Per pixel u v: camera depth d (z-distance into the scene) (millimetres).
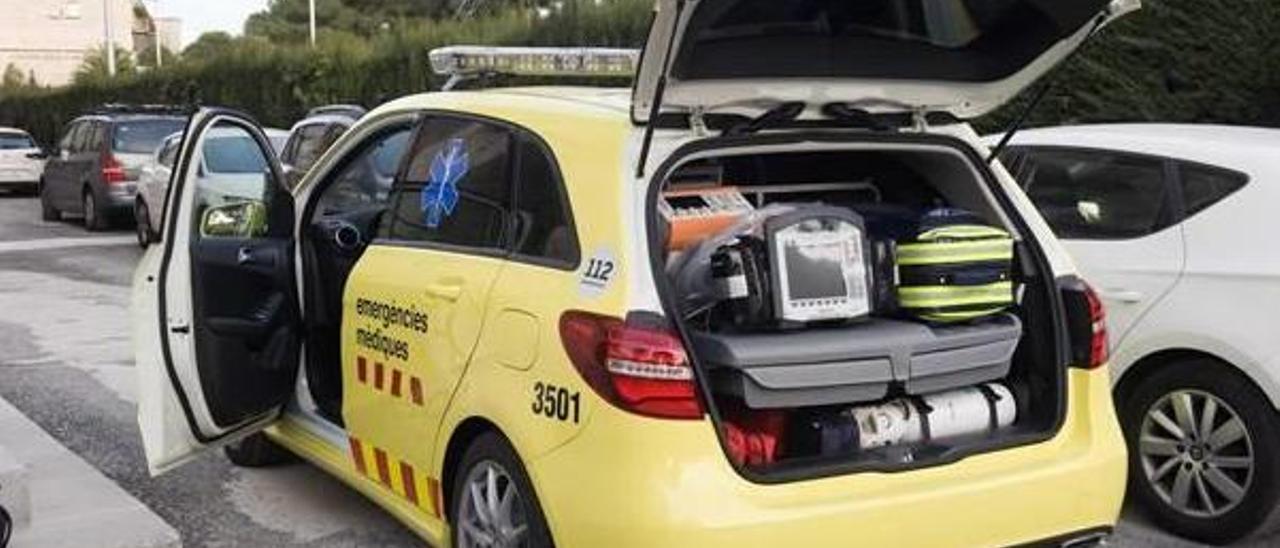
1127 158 5340
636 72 3402
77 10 61531
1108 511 3863
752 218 3641
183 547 4887
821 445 3559
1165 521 5113
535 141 3875
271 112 29109
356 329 4551
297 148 14266
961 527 3553
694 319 3586
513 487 3688
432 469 4082
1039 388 3936
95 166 18266
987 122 9648
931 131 4012
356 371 4559
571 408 3420
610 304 3387
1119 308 5164
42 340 9297
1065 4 3662
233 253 4891
